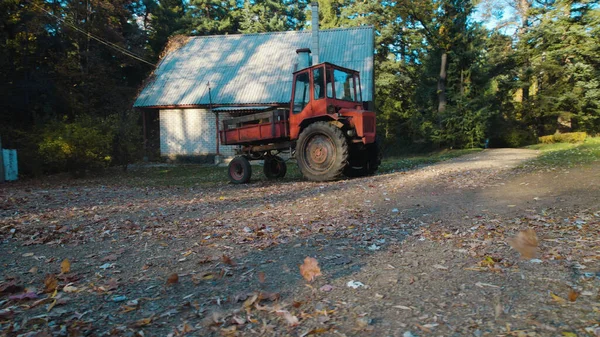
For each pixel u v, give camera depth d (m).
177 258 3.22
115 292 2.46
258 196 7.29
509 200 5.11
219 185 10.34
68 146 13.48
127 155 16.16
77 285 2.63
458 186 6.67
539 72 24.48
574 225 3.58
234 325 1.89
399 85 29.73
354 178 9.55
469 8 22.27
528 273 2.43
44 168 15.37
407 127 26.75
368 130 9.31
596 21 21.48
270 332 1.80
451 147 22.77
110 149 15.23
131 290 2.49
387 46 30.47
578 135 20.38
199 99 19.30
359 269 2.68
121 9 23.64
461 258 2.81
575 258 2.67
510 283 2.27
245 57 21.73
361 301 2.12
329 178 8.98
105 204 6.95
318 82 9.38
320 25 36.62
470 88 22.25
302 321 1.90
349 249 3.21
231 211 5.61
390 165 13.07
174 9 37.50
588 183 5.81
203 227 4.46
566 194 5.19
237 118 10.94
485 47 23.31
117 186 10.99
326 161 9.04
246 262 2.98
